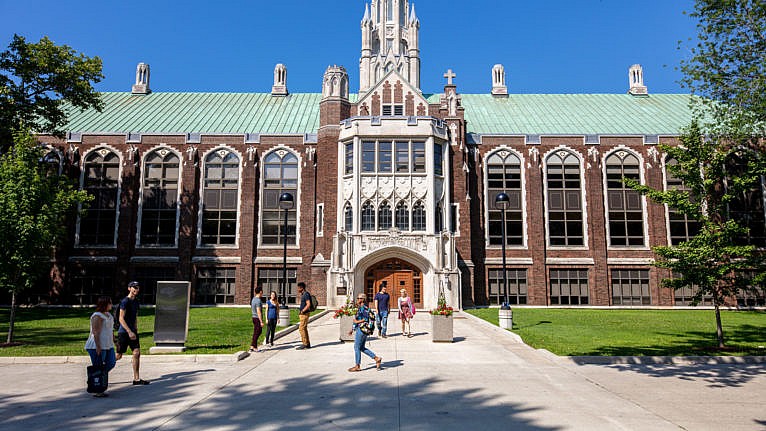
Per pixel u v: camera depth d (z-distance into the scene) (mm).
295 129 40781
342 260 34125
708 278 16547
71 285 37219
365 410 9000
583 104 46375
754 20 21188
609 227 38688
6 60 29422
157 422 8242
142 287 37500
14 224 18000
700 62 22859
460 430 7828
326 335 20422
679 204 17750
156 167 38781
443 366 13430
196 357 14227
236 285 37312
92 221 38000
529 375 12203
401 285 35531
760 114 21250
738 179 17391
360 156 35812
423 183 35750
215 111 43625
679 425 8125
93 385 9820
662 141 39281
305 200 38000
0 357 14125
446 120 38188
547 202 39000
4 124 29172
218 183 38719
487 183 39281
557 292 38062
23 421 8289
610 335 19766
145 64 47750
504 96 48062
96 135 38688
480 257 37938
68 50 31531
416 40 49844
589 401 9672
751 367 13203
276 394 10234
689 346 16672
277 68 47531
